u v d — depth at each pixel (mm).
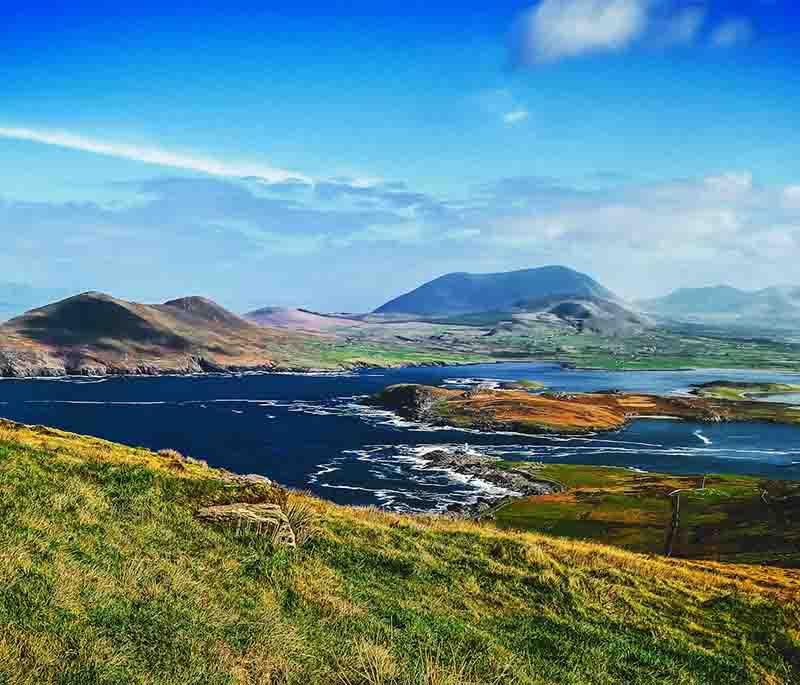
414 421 174500
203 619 14617
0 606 12445
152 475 25234
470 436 155875
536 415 175625
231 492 25672
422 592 21641
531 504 90625
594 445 149625
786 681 19359
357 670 14031
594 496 94875
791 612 24141
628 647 19844
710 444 153250
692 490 97000
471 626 19266
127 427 155250
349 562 22844
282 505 25625
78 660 11344
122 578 15695
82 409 189375
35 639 11625
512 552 27469
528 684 15984
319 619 17156
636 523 80438
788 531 68188
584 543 35438
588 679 17266
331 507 30641
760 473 120938
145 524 20672
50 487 21047
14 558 14578
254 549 21219
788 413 198000
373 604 19453
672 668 18859
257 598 17484
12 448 24672
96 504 20828
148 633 13195
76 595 13898
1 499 18750
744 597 25984
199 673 12062
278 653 13883
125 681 11117
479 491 100375
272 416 179750
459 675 14742
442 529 30000
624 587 25562
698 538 72312
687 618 23312
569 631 20484
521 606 22172
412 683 13781
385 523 29422
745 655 20703
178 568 17703
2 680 10305
